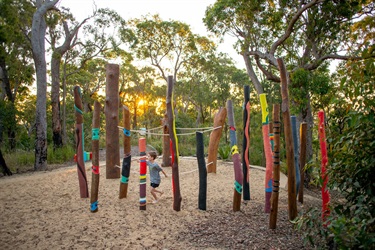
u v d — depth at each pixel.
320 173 4.28
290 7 14.10
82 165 7.04
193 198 7.13
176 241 4.83
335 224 3.12
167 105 6.18
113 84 8.83
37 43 13.25
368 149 3.37
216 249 4.56
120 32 21.88
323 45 14.73
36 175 10.23
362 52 3.19
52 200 6.81
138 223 5.51
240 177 6.26
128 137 7.23
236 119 21.23
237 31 15.66
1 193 7.41
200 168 6.32
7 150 16.39
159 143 17.64
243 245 4.71
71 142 23.12
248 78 34.19
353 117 3.13
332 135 4.10
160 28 30.47
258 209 6.43
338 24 13.66
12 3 14.34
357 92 3.12
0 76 20.33
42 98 13.14
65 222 5.46
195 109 47.03
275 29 14.95
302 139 7.06
